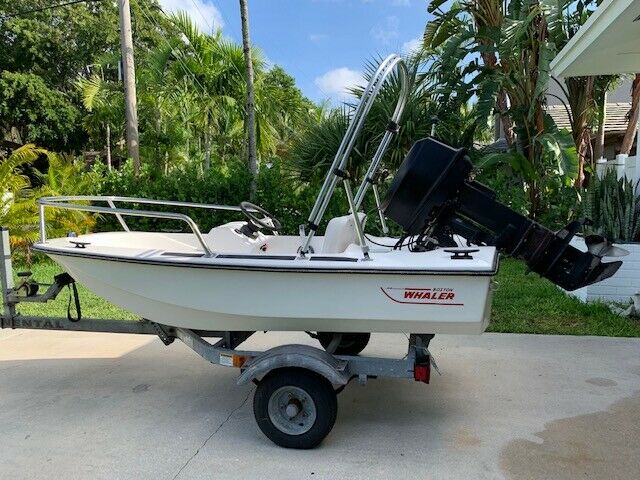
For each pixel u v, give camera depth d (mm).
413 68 9109
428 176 3348
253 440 3451
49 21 24328
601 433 3473
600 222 6805
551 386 4227
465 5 10562
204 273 3377
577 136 10719
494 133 15312
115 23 24125
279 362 3225
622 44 5945
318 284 3229
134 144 11641
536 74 9633
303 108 16484
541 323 5867
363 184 3801
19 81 22047
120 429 3611
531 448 3297
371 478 2996
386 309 3189
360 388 4258
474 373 4520
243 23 9219
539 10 8594
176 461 3195
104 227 10164
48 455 3273
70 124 23359
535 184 9922
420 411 3840
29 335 5715
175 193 9656
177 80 15773
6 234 4203
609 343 5219
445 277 3057
